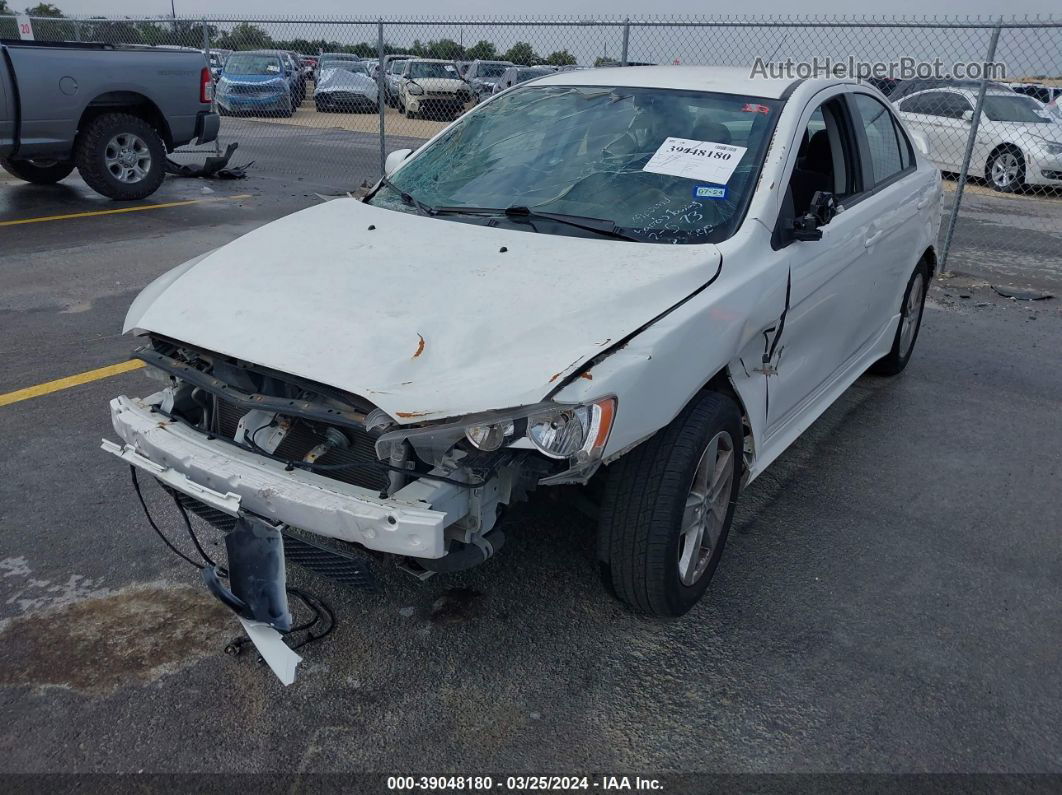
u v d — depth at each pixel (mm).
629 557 3023
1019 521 4141
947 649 3219
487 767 2633
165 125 11125
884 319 5184
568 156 3861
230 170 13086
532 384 2486
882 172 4887
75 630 3141
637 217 3463
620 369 2619
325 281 3029
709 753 2707
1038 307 7887
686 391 2867
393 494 2623
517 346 2658
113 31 15523
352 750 2678
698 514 3201
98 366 5551
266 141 16750
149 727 2734
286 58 20531
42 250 8391
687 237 3352
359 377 2572
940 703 2945
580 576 3564
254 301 2959
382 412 2500
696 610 3391
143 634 3137
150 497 4047
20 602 3279
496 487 2719
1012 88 14188
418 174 4137
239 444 2859
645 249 3205
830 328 4184
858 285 4395
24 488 4066
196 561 3574
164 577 3465
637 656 3117
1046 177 13195
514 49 10648
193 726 2744
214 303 3000
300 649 3092
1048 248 10391
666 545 2992
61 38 16422
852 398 5566
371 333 2715
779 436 3938
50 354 5727
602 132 3926
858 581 3623
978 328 7176
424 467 2727
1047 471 4656
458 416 2430
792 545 3871
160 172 11156
